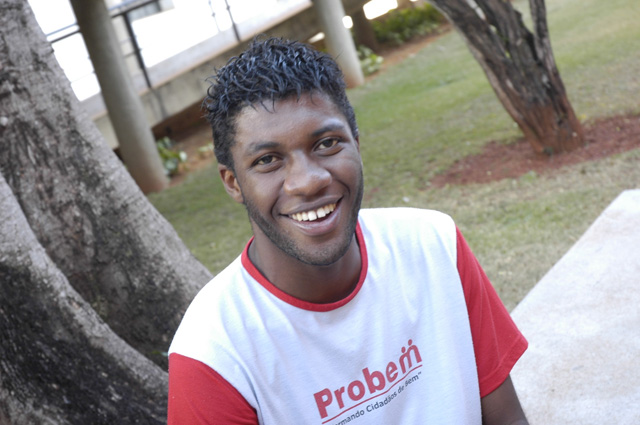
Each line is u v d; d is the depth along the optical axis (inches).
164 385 96.2
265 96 47.3
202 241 284.8
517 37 250.1
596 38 449.4
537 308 117.4
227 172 52.5
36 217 114.6
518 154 278.5
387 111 426.3
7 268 89.9
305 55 48.4
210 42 488.7
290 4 540.7
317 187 47.1
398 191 277.9
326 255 48.9
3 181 93.3
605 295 115.1
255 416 51.5
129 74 398.0
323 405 52.1
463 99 399.2
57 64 119.7
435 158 307.4
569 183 230.4
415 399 54.7
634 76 338.6
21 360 87.2
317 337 51.7
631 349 99.7
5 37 113.6
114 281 117.3
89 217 116.7
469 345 56.3
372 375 52.9
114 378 92.0
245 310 51.7
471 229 217.8
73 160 116.9
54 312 91.4
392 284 54.0
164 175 410.0
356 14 626.8
